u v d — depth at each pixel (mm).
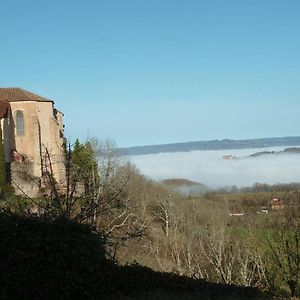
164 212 49219
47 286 11578
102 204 18000
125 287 14141
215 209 47344
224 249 35000
